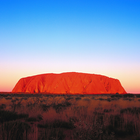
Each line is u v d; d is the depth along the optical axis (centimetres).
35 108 1104
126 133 611
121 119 751
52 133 546
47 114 841
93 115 823
